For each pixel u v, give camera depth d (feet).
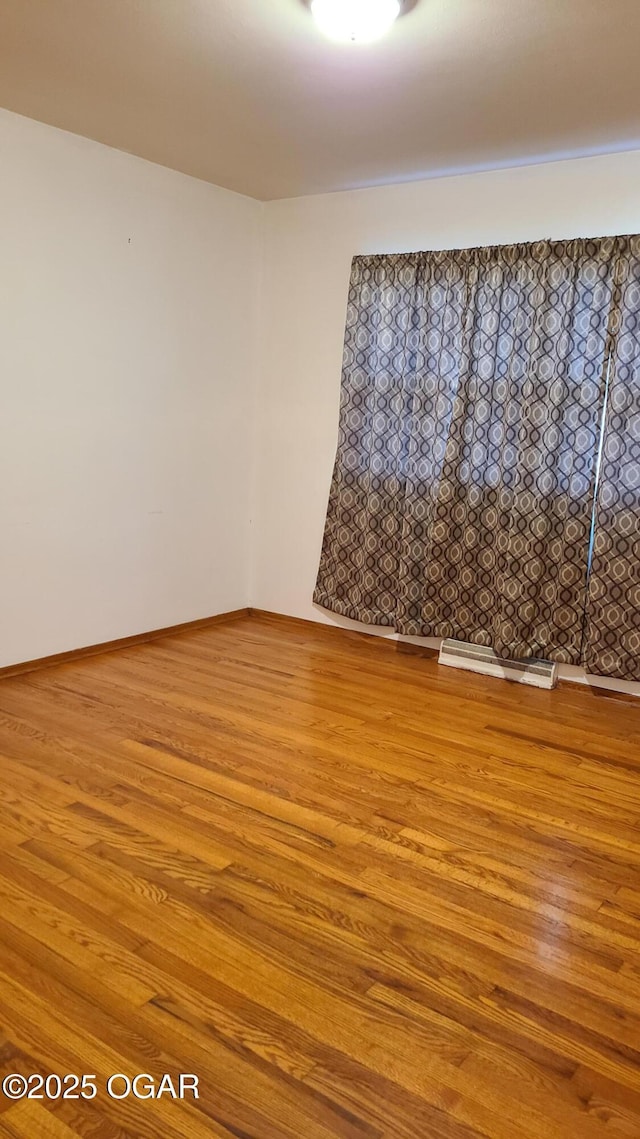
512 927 6.90
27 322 11.75
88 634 13.60
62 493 12.71
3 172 11.09
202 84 9.84
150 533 14.40
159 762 9.70
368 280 14.11
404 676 13.39
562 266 12.13
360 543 14.82
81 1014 5.70
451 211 13.37
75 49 8.98
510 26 8.00
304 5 7.73
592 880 7.65
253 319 15.81
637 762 10.30
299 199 15.03
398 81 9.48
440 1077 5.30
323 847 8.00
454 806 8.96
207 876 7.42
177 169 13.55
